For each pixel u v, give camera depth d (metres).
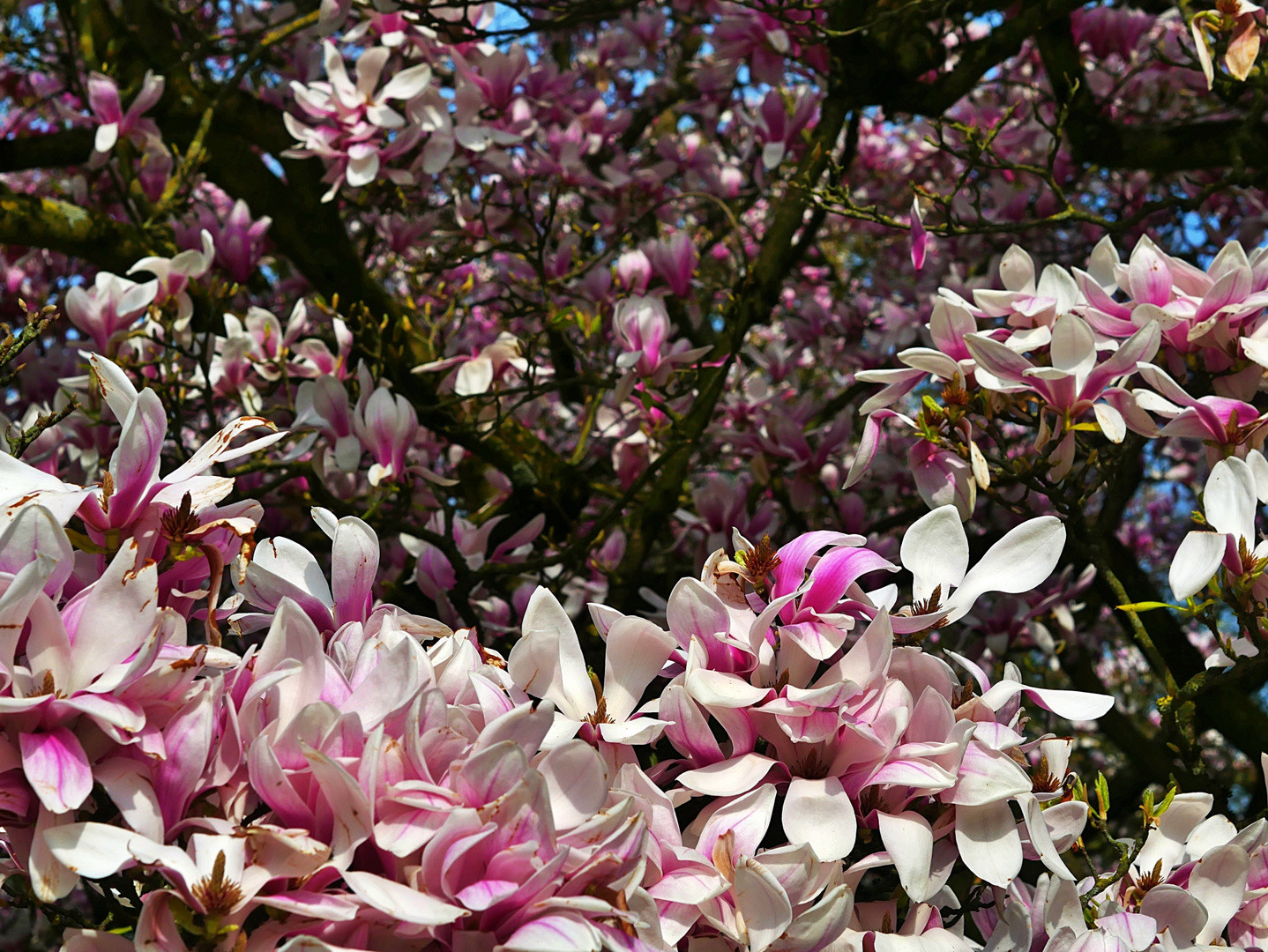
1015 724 1.66
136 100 3.76
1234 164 2.87
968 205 4.53
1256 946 1.60
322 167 4.26
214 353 3.38
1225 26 2.62
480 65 4.00
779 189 5.63
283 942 1.06
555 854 1.08
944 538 1.58
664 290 4.09
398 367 3.94
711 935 1.30
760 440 3.97
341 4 3.51
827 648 1.38
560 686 1.42
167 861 1.00
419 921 1.00
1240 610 1.82
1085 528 2.22
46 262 5.03
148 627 1.15
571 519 4.36
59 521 1.21
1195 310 2.04
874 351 4.54
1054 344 1.96
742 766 1.37
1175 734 2.12
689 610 1.42
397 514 3.21
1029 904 1.56
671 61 6.30
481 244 4.73
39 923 3.25
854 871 1.30
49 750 1.06
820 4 3.47
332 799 1.08
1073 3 3.43
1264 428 1.92
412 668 1.19
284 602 1.22
